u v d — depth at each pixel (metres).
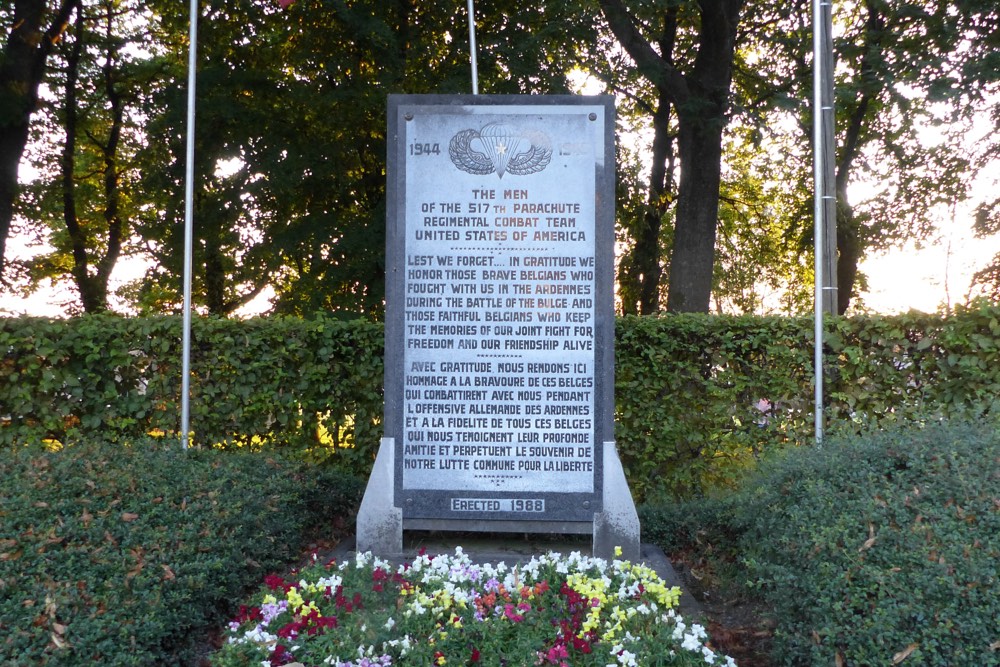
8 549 3.93
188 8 15.33
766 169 20.20
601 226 5.68
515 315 5.70
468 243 5.70
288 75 14.46
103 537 4.33
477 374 5.71
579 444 5.69
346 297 13.98
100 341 7.64
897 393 7.40
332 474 7.20
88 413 7.72
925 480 3.96
